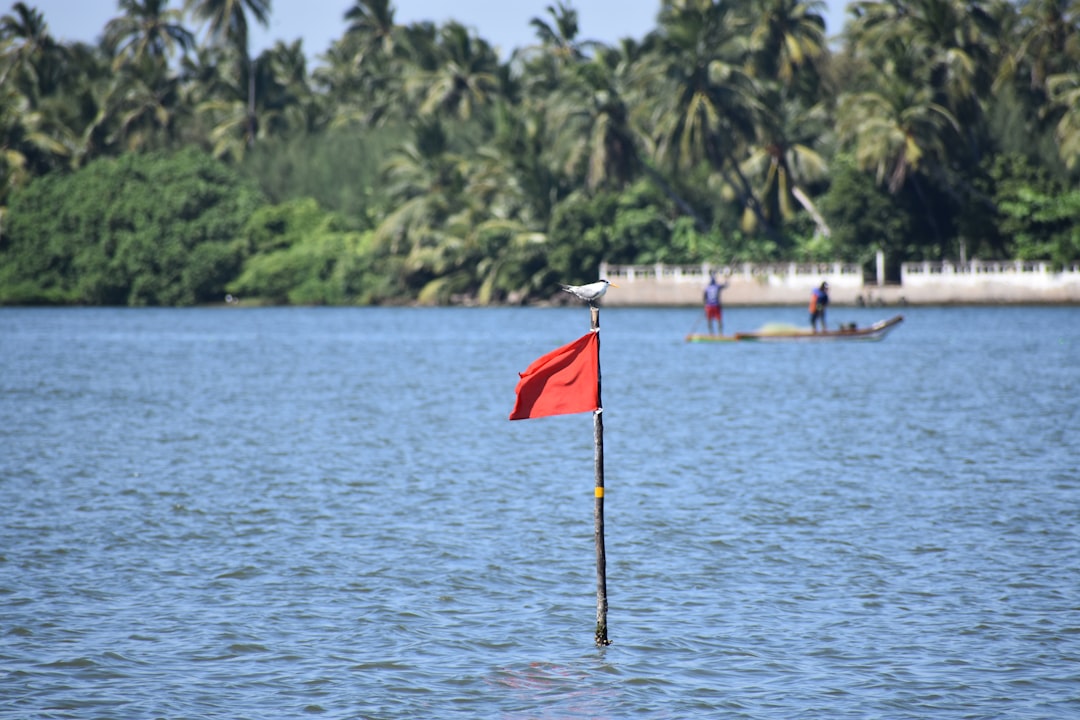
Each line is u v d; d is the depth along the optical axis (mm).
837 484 62125
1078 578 43938
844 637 37938
